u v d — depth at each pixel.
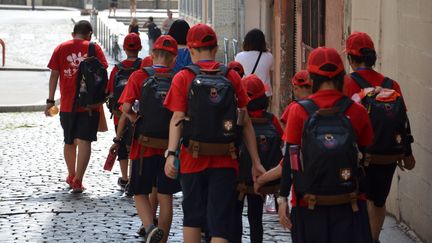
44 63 43.94
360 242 7.50
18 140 21.27
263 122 9.84
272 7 24.81
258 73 14.18
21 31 60.00
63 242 11.49
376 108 9.20
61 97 14.88
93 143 20.78
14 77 36.69
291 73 21.33
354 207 7.44
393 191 12.39
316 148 7.23
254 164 9.15
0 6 78.56
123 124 12.86
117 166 17.47
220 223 8.81
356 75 9.50
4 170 17.08
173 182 10.41
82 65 14.65
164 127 10.30
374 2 13.41
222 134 8.66
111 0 70.88
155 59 10.62
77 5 81.56
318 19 17.47
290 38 21.25
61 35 58.62
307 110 7.48
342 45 15.16
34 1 80.62
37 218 12.91
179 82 8.86
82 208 13.60
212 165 8.83
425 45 10.97
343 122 7.35
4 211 13.38
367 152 9.27
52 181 15.95
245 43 14.34
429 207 10.75
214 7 38.00
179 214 13.13
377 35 13.30
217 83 8.69
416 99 11.39
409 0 11.68
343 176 7.28
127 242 11.51
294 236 7.63
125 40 13.98
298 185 7.46
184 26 11.98
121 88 13.77
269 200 12.87
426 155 10.91
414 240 11.26
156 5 81.19
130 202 14.08
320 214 7.48
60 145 20.47
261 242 10.23
